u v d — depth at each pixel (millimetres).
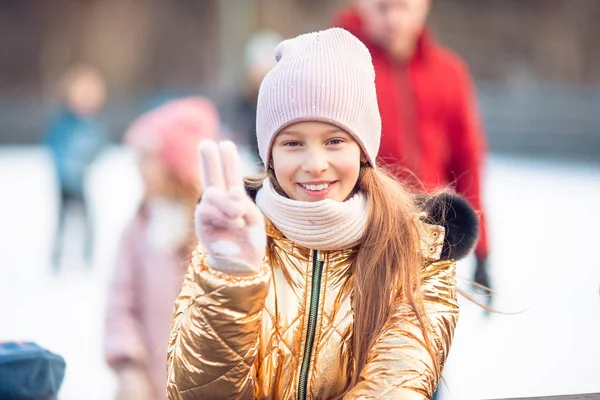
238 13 24172
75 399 5309
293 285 2512
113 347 4535
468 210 2641
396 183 2604
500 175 17938
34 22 44000
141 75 42812
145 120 4930
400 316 2428
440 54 4801
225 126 7996
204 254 2336
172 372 2365
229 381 2301
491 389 5121
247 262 2207
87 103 12586
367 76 2557
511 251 9828
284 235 2547
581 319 6617
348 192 2510
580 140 24609
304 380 2473
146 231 4668
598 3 42188
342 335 2475
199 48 42938
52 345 6762
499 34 42250
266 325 2482
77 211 11992
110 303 4605
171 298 4598
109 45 42938
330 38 2555
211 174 2178
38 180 18328
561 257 9477
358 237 2488
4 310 8070
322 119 2457
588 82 41812
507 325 6328
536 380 5273
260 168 2947
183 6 43688
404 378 2318
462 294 2893
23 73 43062
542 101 27891
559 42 42250
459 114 4754
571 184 16438
